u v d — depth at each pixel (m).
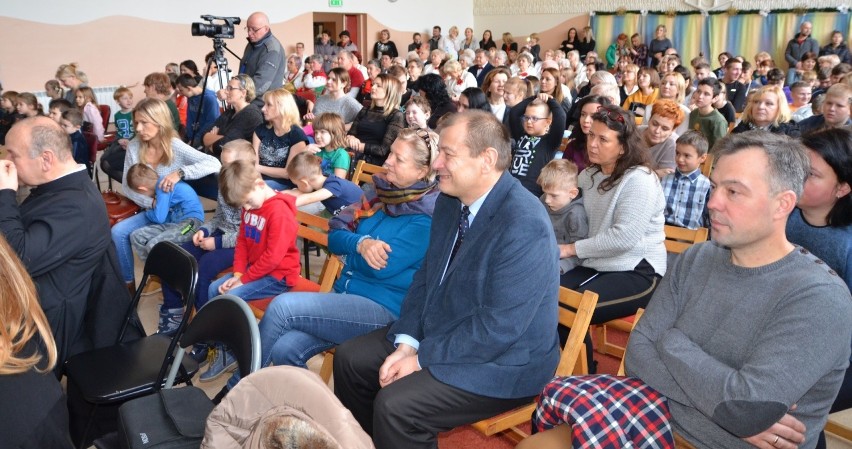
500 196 1.75
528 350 1.73
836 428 2.20
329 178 3.34
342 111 5.48
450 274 1.79
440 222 1.90
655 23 12.89
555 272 1.74
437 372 1.67
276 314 2.03
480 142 1.70
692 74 11.46
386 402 1.61
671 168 3.30
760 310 1.33
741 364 1.34
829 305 1.25
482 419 1.74
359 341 1.93
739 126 4.19
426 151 2.09
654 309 1.54
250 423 1.09
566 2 13.77
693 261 1.50
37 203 2.05
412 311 1.89
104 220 2.16
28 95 6.58
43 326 1.35
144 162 3.48
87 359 2.04
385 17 13.45
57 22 9.45
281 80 5.52
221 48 5.45
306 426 0.99
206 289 2.81
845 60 10.99
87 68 9.85
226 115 4.88
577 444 1.40
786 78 10.04
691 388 1.33
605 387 1.47
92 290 2.20
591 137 2.42
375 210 2.28
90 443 2.03
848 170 1.69
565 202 2.54
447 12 14.59
